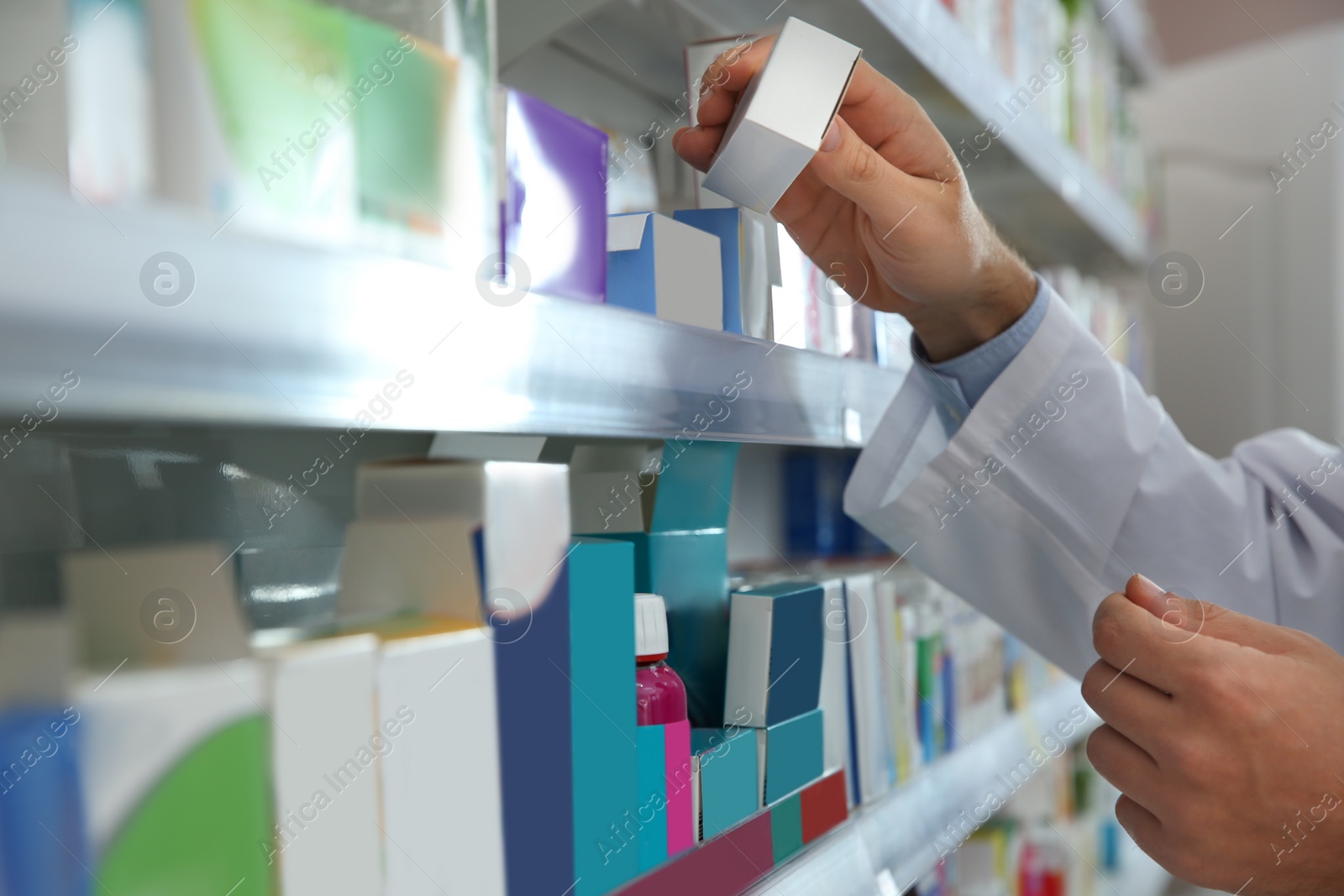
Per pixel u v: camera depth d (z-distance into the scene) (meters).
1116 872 2.41
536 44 1.07
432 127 0.50
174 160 0.38
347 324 0.43
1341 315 3.01
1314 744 0.65
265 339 0.40
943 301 0.96
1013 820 1.86
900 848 1.04
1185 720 0.69
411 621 0.56
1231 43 3.29
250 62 0.41
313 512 0.77
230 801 0.44
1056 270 2.07
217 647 0.46
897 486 1.12
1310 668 0.69
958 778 1.29
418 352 0.48
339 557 0.78
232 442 0.71
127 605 0.43
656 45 1.21
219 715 0.44
